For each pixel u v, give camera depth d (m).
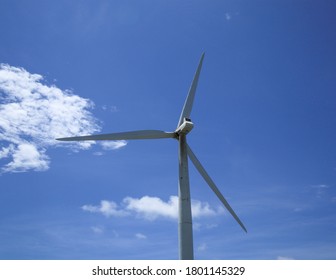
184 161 21.55
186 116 24.03
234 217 23.70
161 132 22.84
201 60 26.09
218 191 23.69
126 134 22.61
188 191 20.66
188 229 19.52
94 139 22.28
